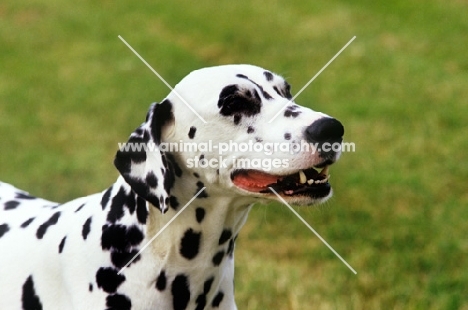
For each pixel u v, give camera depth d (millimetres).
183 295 4141
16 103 11750
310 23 16359
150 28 16047
